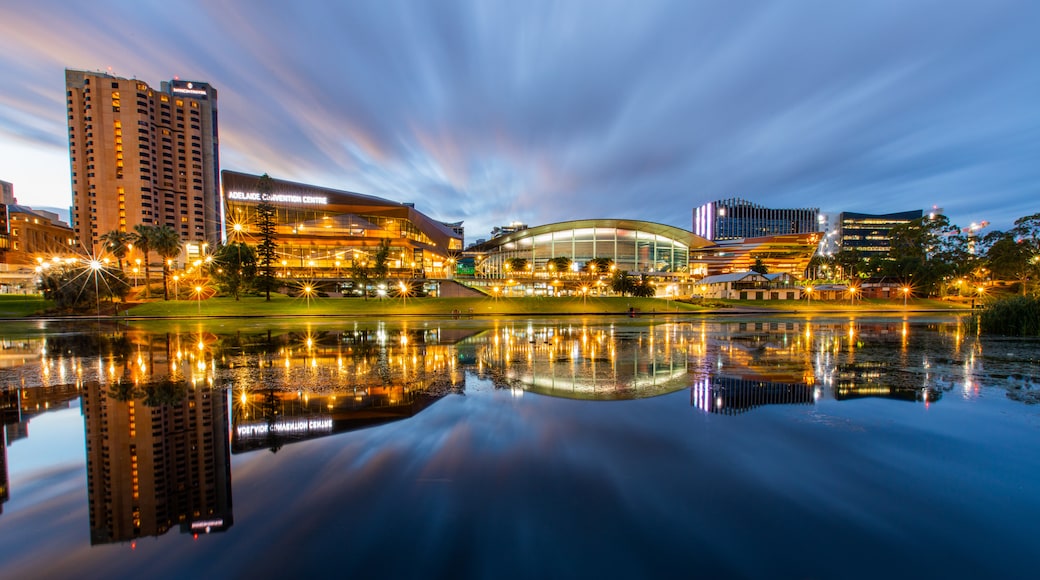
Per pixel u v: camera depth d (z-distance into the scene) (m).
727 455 5.70
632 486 4.80
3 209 96.25
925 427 6.86
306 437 6.40
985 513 4.25
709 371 11.82
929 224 78.69
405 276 67.38
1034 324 21.56
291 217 66.12
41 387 9.70
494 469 5.25
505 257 90.19
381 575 3.29
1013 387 9.74
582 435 6.45
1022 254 63.69
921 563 3.46
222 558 3.55
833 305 62.22
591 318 39.94
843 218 165.00
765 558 3.53
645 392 9.25
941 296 73.69
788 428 6.81
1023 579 3.26
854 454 5.75
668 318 40.16
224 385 9.91
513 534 3.85
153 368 12.21
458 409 7.88
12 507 4.44
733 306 59.59
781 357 14.38
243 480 4.97
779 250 95.56
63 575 3.36
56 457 5.73
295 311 43.56
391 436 6.41
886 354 15.06
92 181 96.06
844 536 3.85
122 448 6.04
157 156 105.25
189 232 111.38
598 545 3.69
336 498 4.54
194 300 48.62
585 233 84.44
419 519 4.12
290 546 3.70
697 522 4.07
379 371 11.77
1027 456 5.67
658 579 3.24
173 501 4.52
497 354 15.17
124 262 67.94
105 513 4.29
